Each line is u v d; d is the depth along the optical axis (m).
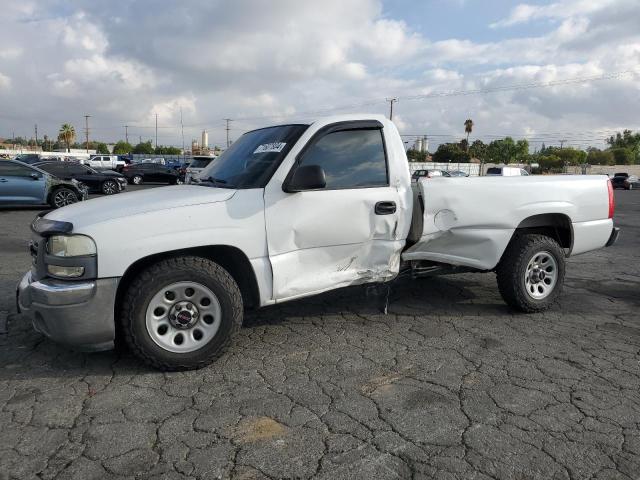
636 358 3.84
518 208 4.63
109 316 3.23
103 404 3.03
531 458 2.53
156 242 3.29
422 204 4.32
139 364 3.60
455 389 3.27
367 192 4.01
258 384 3.32
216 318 3.49
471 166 60.91
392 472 2.41
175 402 3.07
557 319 4.77
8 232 10.12
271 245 3.67
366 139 4.12
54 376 3.41
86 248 3.16
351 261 4.07
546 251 4.77
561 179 4.92
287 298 3.82
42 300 3.17
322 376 3.45
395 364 3.66
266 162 3.83
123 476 2.36
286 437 2.70
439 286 5.92
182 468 2.43
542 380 3.42
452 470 2.43
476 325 4.55
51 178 14.39
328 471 2.41
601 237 5.16
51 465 2.44
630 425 2.85
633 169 71.75
